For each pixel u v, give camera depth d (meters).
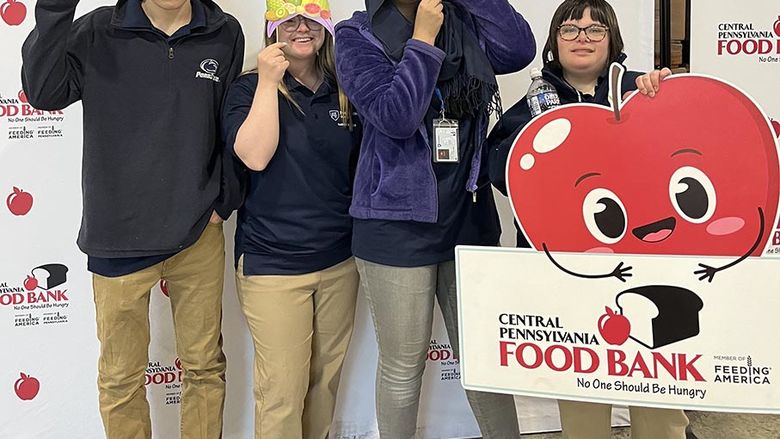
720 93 1.28
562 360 1.38
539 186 1.37
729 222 1.29
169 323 2.04
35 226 1.94
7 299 1.95
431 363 2.14
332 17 1.97
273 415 1.77
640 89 1.32
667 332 1.32
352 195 1.68
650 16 2.02
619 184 1.33
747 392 1.30
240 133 1.59
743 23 2.00
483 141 1.60
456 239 1.61
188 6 1.63
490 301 1.40
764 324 1.28
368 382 2.13
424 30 1.46
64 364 2.00
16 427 2.00
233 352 2.07
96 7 1.88
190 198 1.60
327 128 1.70
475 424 2.18
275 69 1.59
